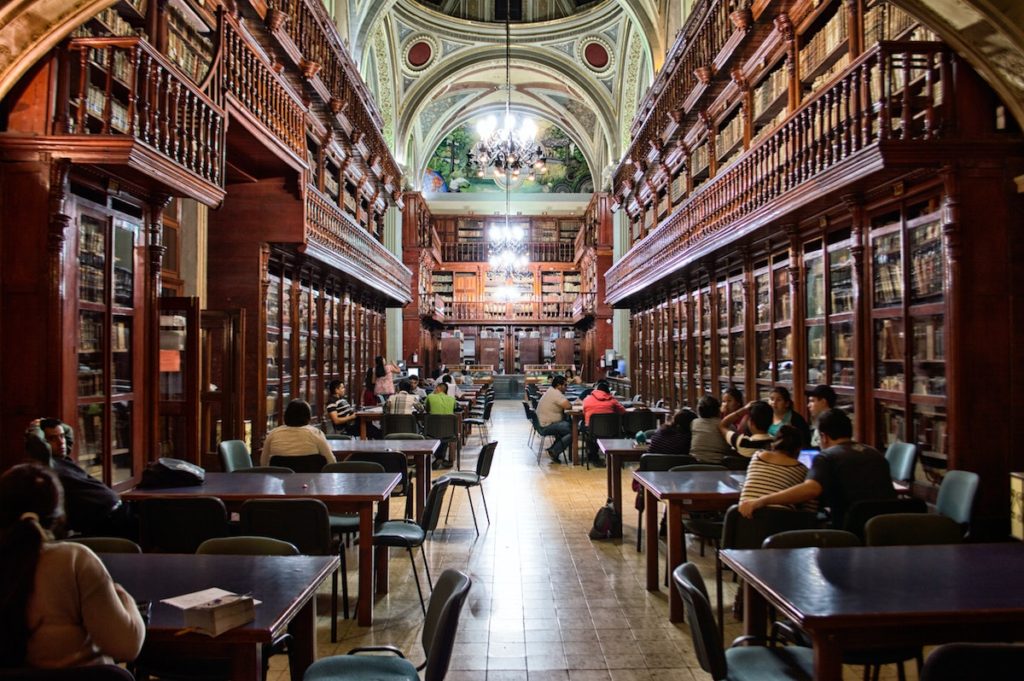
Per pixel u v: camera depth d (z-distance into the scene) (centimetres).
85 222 462
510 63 2017
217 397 729
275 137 729
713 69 888
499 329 3108
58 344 429
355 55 1437
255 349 823
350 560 577
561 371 2848
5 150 426
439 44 1941
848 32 616
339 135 1177
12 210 427
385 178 1614
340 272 1112
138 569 283
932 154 469
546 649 391
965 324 470
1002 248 471
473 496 838
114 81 503
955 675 186
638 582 511
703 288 1091
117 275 500
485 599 475
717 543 575
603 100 2039
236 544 320
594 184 2564
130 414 517
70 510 371
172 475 446
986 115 481
